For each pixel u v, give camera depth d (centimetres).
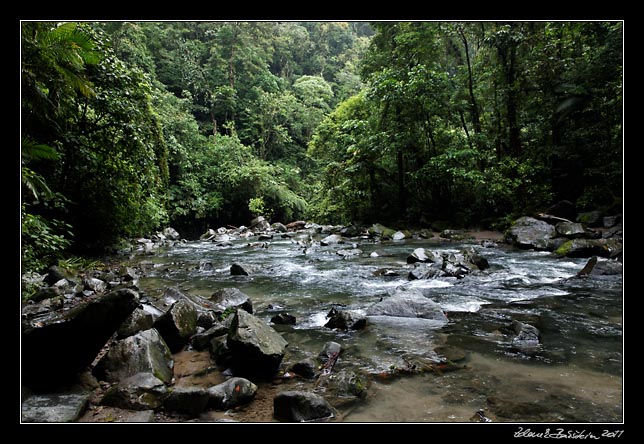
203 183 2559
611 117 1245
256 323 341
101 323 284
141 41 2758
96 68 887
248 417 246
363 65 2083
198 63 3388
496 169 1448
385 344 378
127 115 959
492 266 805
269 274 794
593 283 626
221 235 1917
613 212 1166
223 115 3422
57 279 657
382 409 254
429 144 1723
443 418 242
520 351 353
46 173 847
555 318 449
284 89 4016
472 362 330
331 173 2114
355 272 799
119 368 295
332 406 258
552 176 1389
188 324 394
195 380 307
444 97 1596
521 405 256
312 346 377
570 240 948
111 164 1015
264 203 2669
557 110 1321
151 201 1367
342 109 2331
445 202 1706
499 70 1572
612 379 293
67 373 284
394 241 1384
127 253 1173
